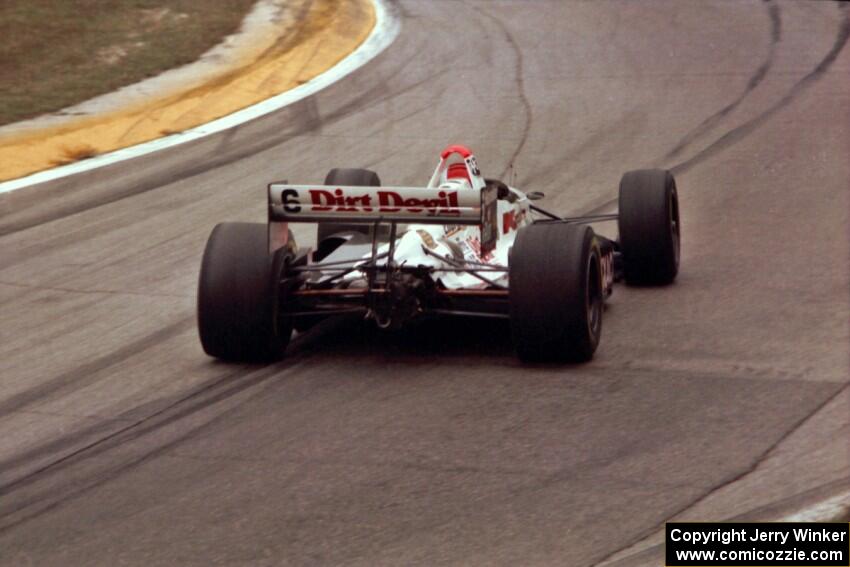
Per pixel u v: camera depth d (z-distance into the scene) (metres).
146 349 30.30
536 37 77.88
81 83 64.81
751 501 20.11
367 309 27.03
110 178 51.38
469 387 26.12
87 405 26.41
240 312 27.28
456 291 27.28
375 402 25.47
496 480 21.34
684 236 40.16
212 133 58.38
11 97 62.09
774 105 58.78
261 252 27.47
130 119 59.56
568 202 44.78
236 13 79.94
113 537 19.80
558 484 21.09
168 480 22.00
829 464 21.47
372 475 21.77
